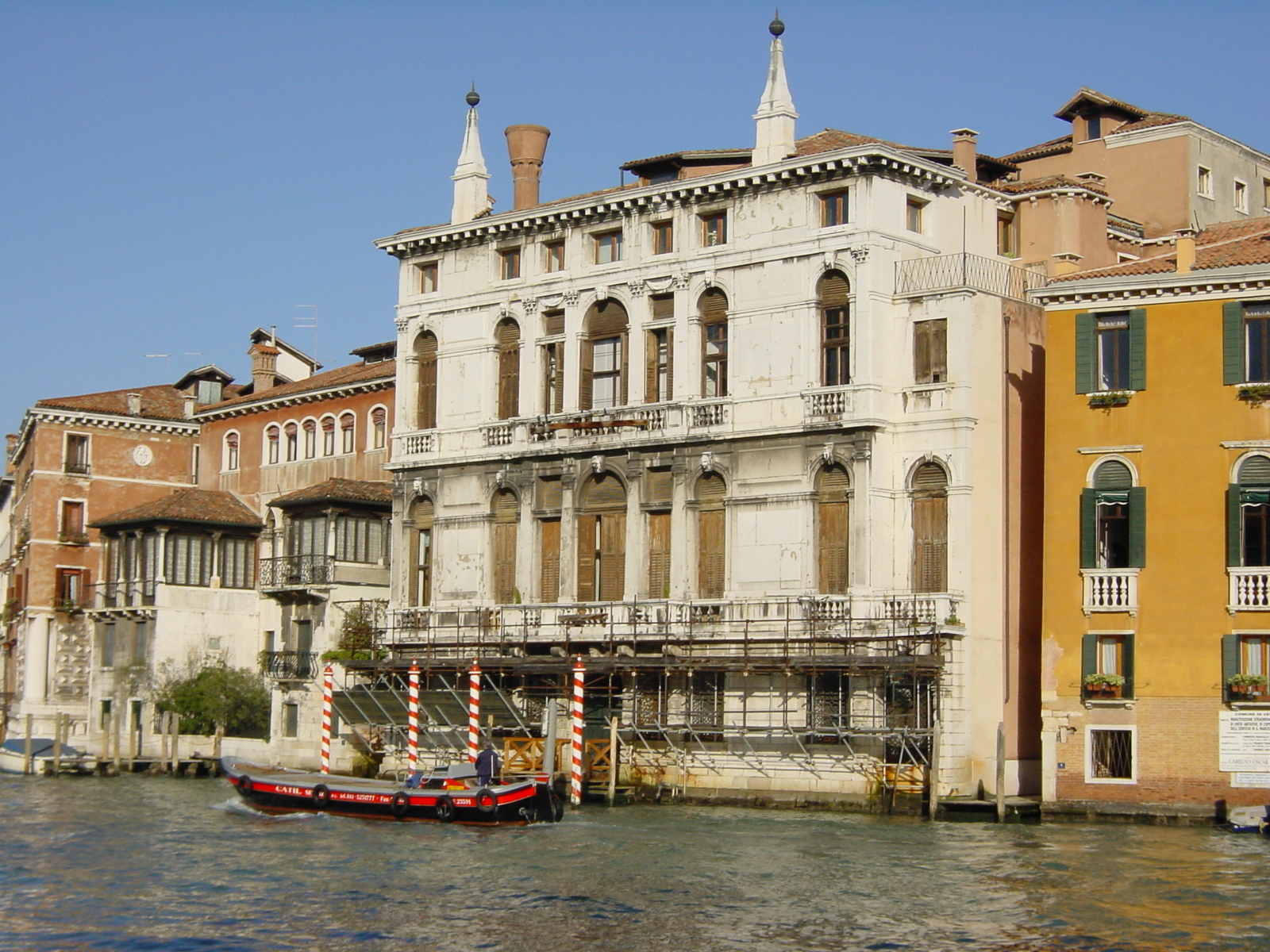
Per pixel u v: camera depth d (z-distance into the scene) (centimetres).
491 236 5103
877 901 2984
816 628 4350
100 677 6341
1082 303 4078
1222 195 5594
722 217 4678
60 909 2958
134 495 7056
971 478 4288
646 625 4647
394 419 5891
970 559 4272
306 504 5759
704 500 4644
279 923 2839
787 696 4291
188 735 5853
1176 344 3978
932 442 4325
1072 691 4009
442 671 4903
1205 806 3853
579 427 4828
